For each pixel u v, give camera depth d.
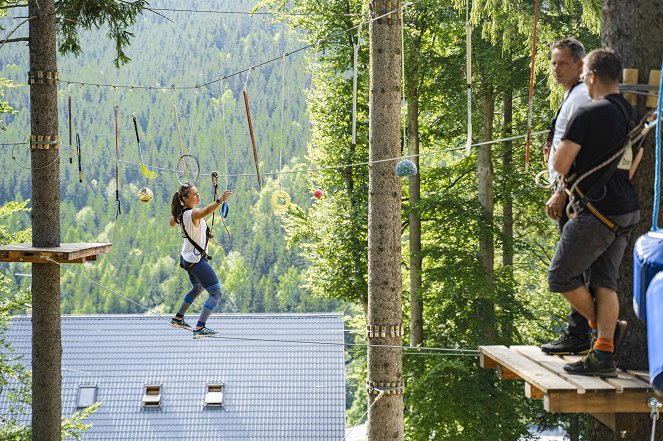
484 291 19.53
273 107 89.94
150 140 89.44
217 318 29.92
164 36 96.69
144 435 26.41
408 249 24.36
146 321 29.88
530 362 5.14
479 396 19.33
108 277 85.38
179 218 9.39
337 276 22.38
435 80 20.08
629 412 4.76
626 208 4.74
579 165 4.74
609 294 4.82
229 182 87.44
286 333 29.14
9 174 83.81
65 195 91.12
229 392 27.48
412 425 19.48
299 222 23.28
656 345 3.47
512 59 18.89
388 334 10.16
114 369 28.16
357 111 22.25
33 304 11.64
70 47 12.78
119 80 90.38
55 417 11.69
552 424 23.05
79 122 87.00
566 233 4.82
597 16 12.95
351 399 62.50
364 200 22.17
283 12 21.39
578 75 5.15
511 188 21.58
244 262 84.06
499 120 23.61
